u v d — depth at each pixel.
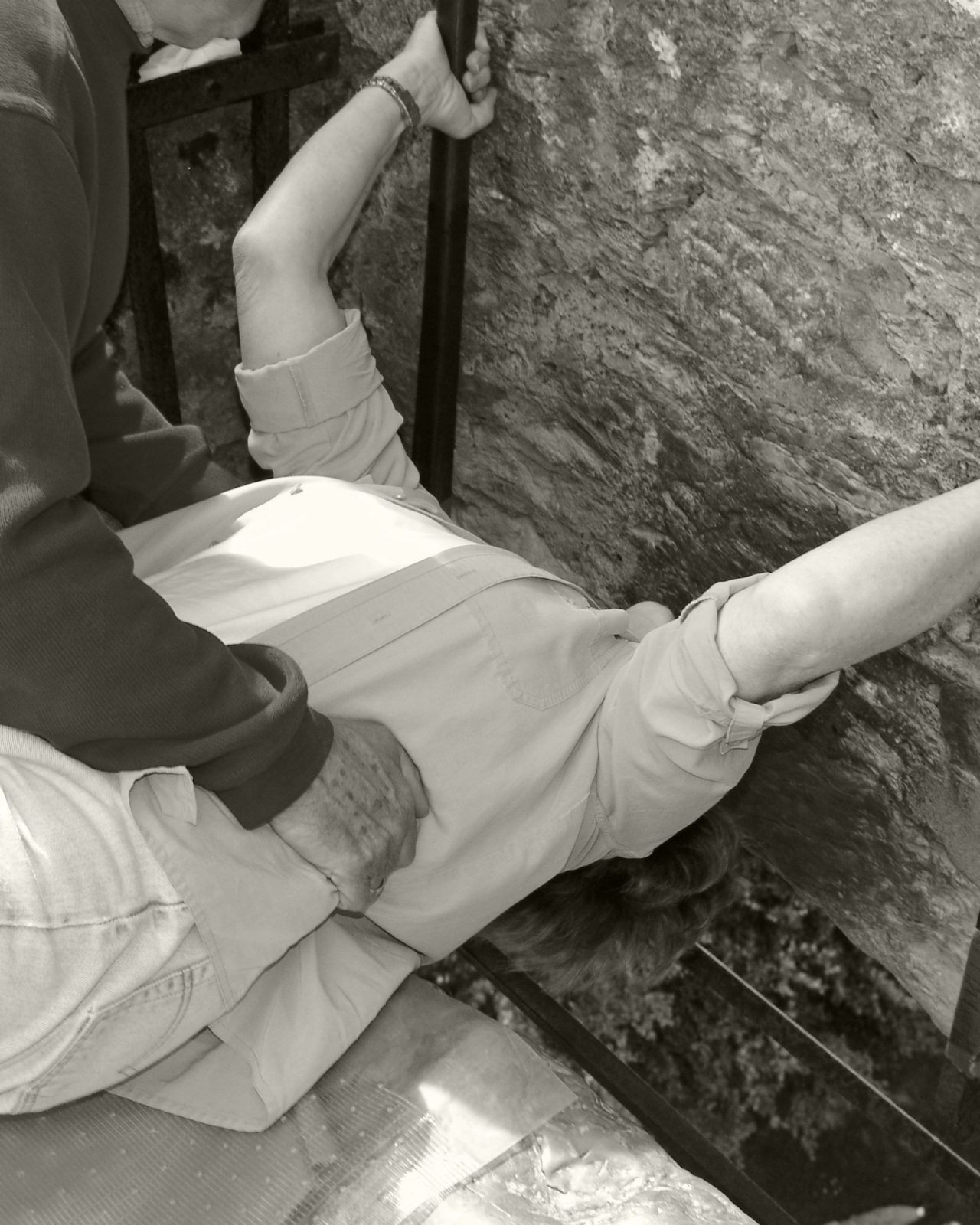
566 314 2.06
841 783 1.93
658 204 1.80
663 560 2.11
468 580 1.49
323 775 1.29
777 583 1.36
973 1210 1.91
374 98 1.82
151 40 1.26
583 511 2.23
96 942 1.20
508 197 2.04
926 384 1.56
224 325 2.45
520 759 1.47
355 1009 1.42
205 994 1.28
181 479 1.79
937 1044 3.13
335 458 1.80
